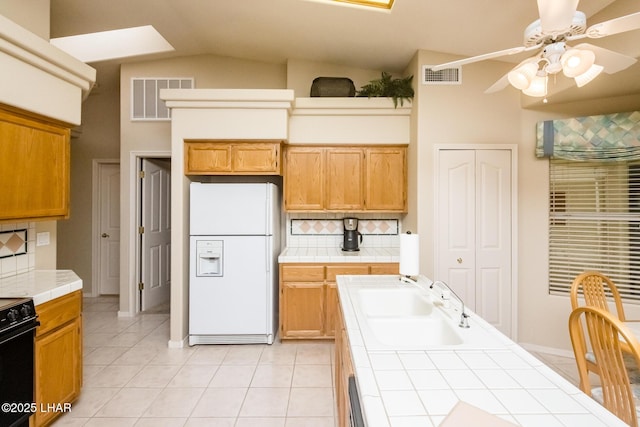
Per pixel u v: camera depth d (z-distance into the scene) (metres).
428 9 2.49
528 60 1.79
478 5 2.38
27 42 1.87
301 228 3.84
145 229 4.21
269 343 3.23
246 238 3.17
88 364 2.82
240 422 2.07
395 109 3.41
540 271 3.09
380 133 3.46
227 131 3.13
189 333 3.17
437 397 0.90
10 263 2.28
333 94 3.45
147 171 4.23
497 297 3.15
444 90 3.18
